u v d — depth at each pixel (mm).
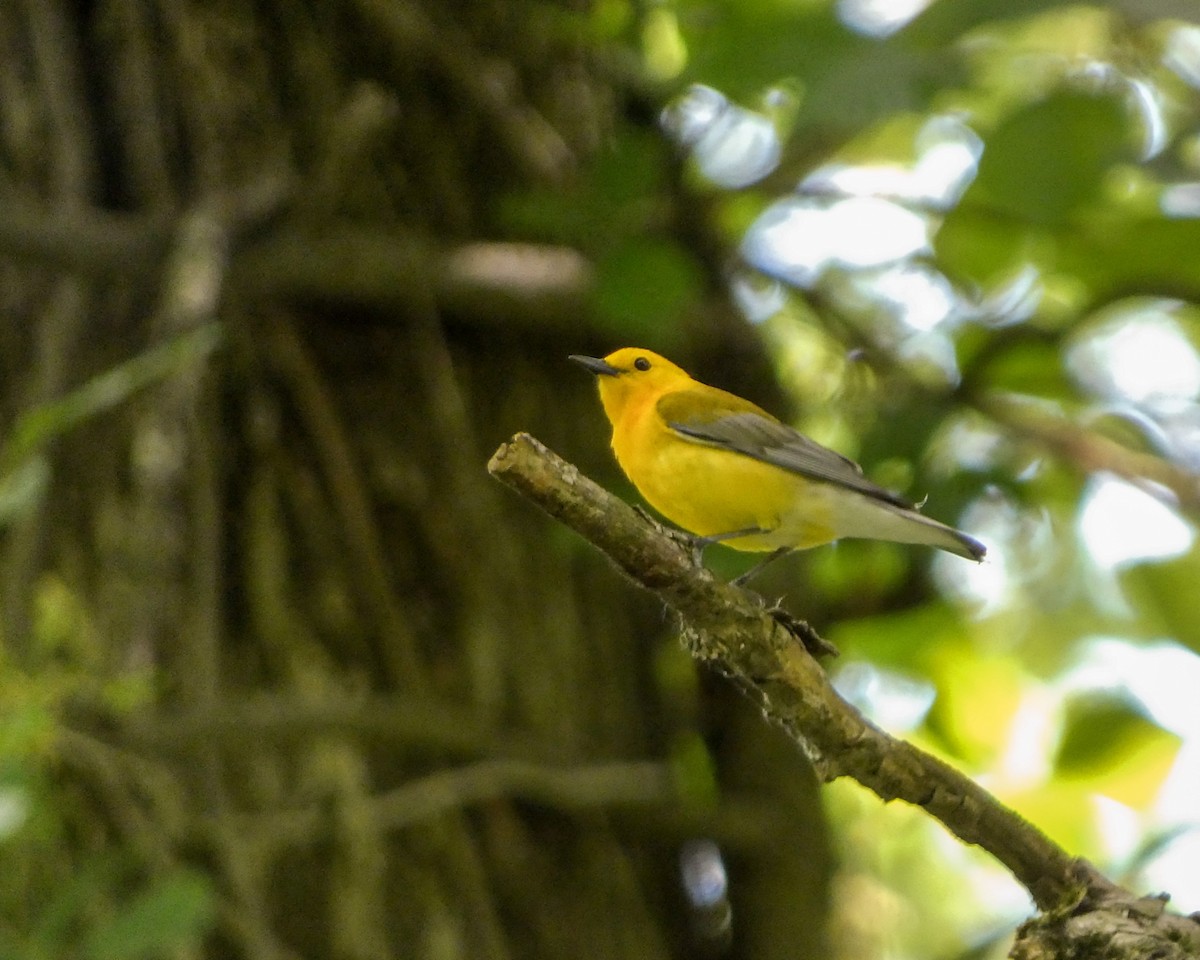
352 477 11922
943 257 12883
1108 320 13758
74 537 11344
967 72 7668
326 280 12039
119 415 11695
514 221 12000
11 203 11836
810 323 14375
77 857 10320
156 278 11891
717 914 12422
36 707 8617
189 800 10633
